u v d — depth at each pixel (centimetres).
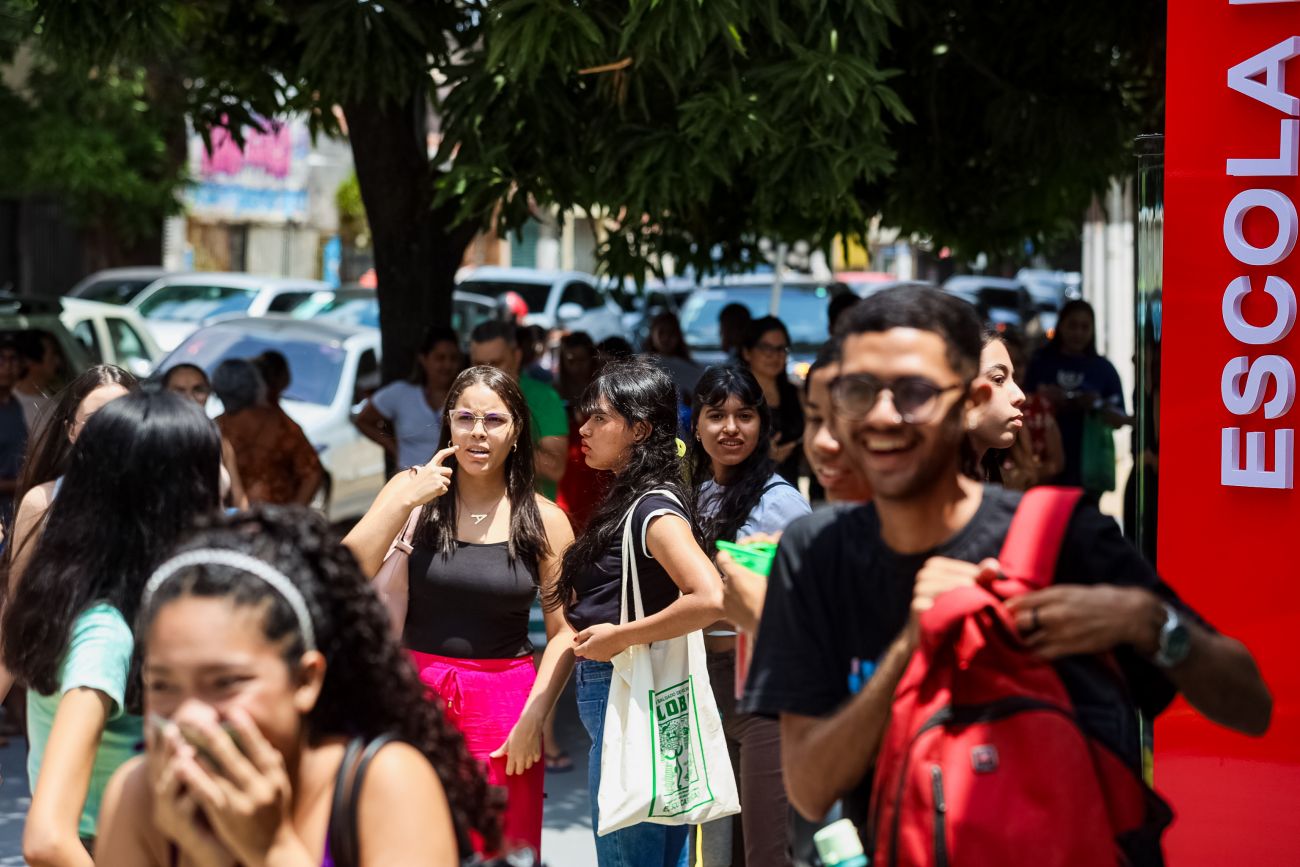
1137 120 983
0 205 2672
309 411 1314
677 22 629
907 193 984
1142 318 421
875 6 664
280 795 210
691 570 444
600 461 480
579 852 659
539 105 715
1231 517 404
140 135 2291
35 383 937
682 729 451
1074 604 235
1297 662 395
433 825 219
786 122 673
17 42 1739
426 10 790
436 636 475
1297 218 396
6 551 398
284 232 3441
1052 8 905
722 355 1866
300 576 218
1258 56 399
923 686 240
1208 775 401
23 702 447
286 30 943
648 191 689
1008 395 404
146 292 2014
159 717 215
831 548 260
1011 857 228
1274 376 399
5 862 630
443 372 912
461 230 956
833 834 251
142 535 316
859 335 249
